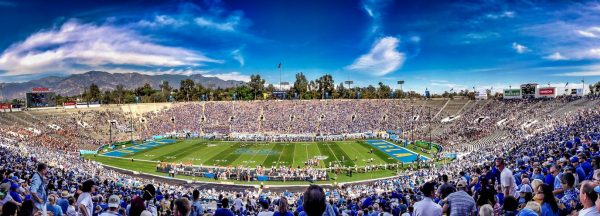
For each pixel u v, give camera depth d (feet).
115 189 107.86
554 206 30.91
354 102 442.09
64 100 565.12
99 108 391.45
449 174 151.43
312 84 619.26
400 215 52.85
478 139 278.46
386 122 384.68
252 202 98.99
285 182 185.06
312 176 190.49
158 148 293.02
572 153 73.97
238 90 619.67
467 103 392.27
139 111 413.39
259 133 372.58
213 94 606.96
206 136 358.02
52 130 311.68
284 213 37.78
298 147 294.25
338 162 231.71
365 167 208.95
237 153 266.57
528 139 197.67
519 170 78.95
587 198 25.94
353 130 370.12
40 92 376.48
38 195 43.24
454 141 289.33
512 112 328.49
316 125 387.34
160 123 397.39
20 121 310.24
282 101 457.27
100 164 215.51
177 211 24.36
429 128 337.72
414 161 229.45
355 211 69.36
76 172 154.81
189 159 244.83
